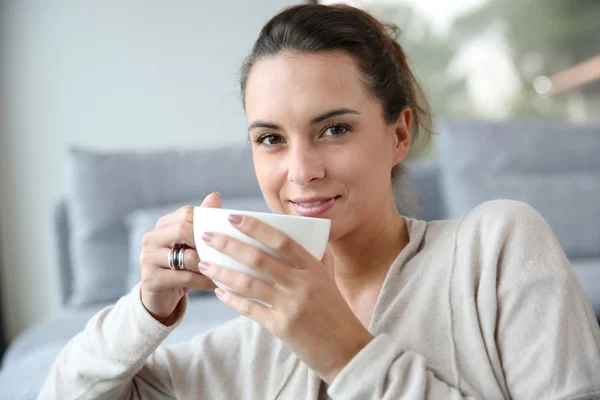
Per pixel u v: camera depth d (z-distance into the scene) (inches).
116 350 35.6
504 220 33.4
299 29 33.9
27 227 128.0
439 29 132.2
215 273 27.8
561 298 30.5
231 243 27.0
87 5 127.4
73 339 39.1
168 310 35.2
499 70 132.3
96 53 127.4
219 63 126.8
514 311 31.1
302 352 28.1
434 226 37.7
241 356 38.0
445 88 132.3
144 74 127.3
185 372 38.5
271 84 33.5
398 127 39.1
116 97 127.3
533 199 102.7
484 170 107.5
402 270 35.9
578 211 101.4
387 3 131.7
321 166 33.2
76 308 101.4
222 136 126.6
